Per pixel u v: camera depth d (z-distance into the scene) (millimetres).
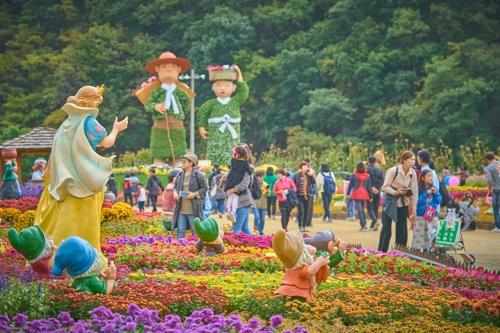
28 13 81188
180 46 75375
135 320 9172
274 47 74625
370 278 14008
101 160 13758
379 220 31891
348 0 69562
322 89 65625
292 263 10969
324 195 30672
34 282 11242
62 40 77500
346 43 68250
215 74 48750
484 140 58250
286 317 10500
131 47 75625
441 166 48594
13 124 72625
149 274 14109
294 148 63562
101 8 79812
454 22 65938
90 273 10844
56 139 13859
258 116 70250
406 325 10242
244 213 20703
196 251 16078
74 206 13641
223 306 11062
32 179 30906
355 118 66750
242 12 76250
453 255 20875
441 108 59875
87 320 9812
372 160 27297
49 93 72875
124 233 22125
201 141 71500
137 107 72688
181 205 19453
